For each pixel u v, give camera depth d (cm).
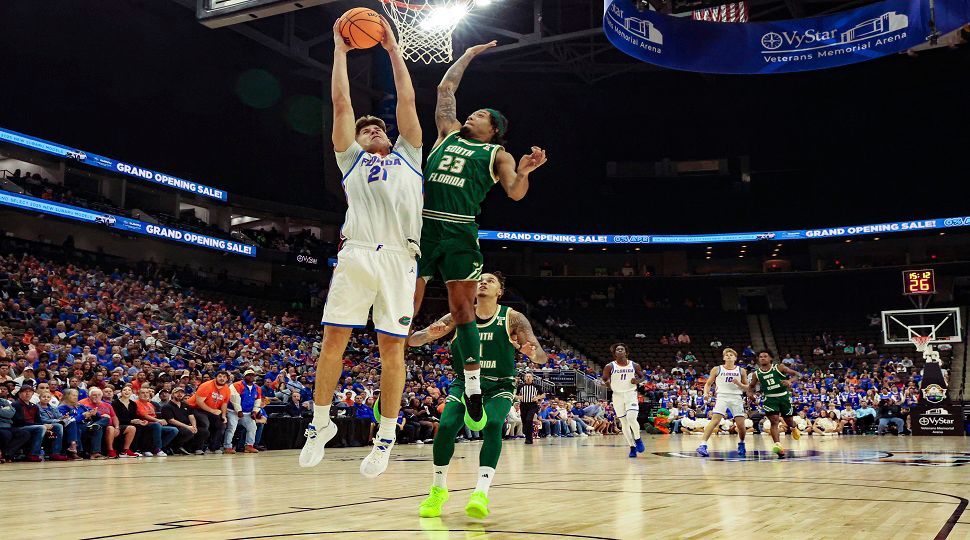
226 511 477
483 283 517
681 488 642
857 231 3656
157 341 1903
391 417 446
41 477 791
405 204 439
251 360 1970
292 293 3272
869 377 3081
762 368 1260
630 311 4084
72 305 1988
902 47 1426
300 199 3519
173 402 1339
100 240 2875
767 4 2720
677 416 2605
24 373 1209
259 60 3253
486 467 464
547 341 3672
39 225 2684
